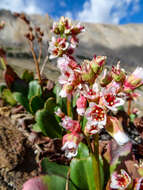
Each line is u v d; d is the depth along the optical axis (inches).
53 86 11.5
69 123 4.9
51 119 9.0
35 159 8.4
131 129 11.0
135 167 6.0
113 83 5.0
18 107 11.8
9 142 8.8
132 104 16.2
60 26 8.2
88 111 4.6
